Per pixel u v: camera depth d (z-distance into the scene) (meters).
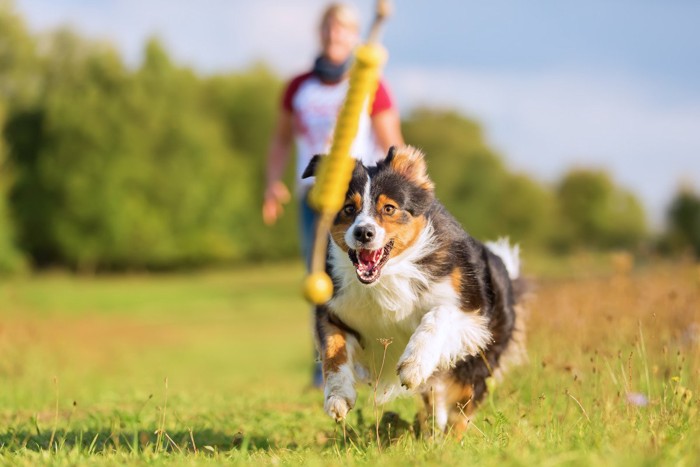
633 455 4.27
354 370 6.24
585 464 4.08
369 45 4.30
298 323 36.00
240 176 75.75
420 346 5.80
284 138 9.91
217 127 75.44
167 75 70.00
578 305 9.57
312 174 6.56
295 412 7.94
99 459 5.27
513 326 6.97
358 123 4.39
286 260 80.69
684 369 7.12
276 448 6.11
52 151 66.12
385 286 6.08
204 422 7.39
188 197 69.50
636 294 10.01
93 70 69.12
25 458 5.34
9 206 60.91
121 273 69.69
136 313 38.41
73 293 44.44
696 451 4.33
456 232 6.38
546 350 7.95
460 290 6.16
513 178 89.94
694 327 8.18
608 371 6.87
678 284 10.47
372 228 5.86
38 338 14.61
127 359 19.03
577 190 109.06
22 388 10.55
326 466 4.75
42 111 68.19
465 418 6.37
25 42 69.44
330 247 6.23
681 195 52.03
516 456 4.39
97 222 66.31
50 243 66.69
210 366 19.70
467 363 6.43
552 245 94.06
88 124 65.75
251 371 17.73
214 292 52.19
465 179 83.56
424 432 6.34
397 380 6.54
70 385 11.82
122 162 66.38
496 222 86.31
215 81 81.12
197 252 70.62
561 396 6.93
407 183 6.21
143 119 67.62
